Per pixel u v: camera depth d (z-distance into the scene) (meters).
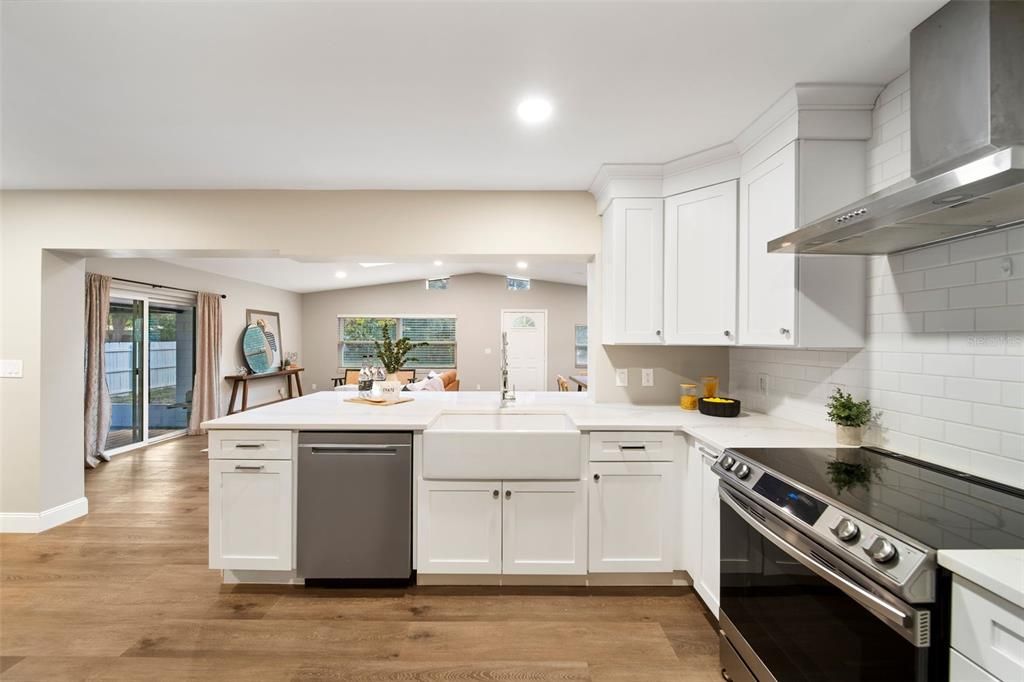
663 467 2.21
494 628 1.95
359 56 1.54
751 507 1.47
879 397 1.74
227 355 6.61
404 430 2.22
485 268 7.95
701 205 2.33
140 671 1.69
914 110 1.37
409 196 2.85
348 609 2.08
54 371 2.98
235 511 2.21
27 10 1.30
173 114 1.93
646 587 2.26
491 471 2.18
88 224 2.83
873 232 1.38
